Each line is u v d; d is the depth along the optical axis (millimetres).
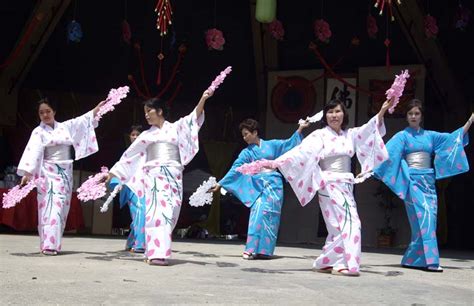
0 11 12234
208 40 12047
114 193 6035
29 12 12320
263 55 13633
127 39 12680
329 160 5453
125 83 14047
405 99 12977
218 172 14523
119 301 3562
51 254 6375
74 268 5172
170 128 5836
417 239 6246
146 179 5793
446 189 13922
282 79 13789
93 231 13273
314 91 13578
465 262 7836
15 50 12570
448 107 13727
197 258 6777
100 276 4691
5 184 11625
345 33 13172
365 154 5543
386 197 12562
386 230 12516
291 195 13320
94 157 13797
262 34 13102
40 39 12711
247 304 3646
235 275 5098
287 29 13289
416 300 4090
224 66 14047
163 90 13852
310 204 13188
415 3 11961
